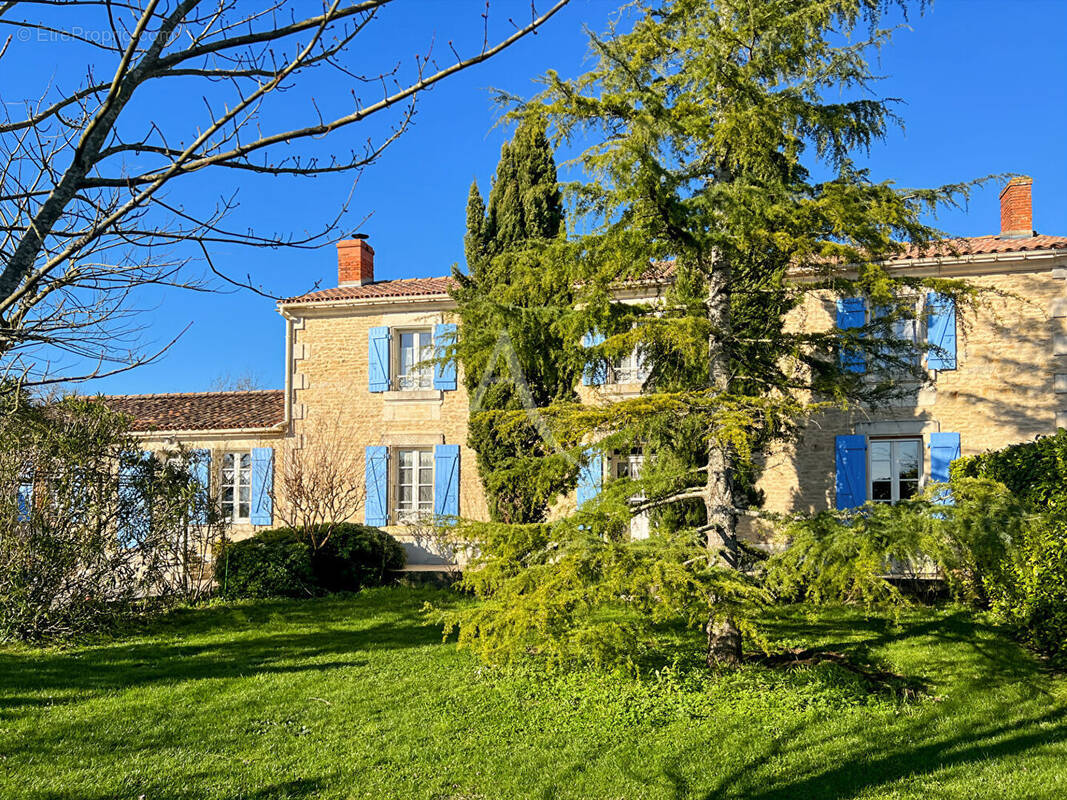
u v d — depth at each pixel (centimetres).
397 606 1215
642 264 782
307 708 709
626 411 725
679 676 768
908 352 877
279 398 1877
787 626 1006
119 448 1153
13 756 587
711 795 527
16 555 981
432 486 1619
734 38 761
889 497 1369
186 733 645
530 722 666
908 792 521
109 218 258
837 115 802
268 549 1338
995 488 758
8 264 247
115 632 1037
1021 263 1314
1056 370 1289
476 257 1358
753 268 820
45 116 283
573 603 696
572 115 775
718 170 841
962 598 1074
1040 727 622
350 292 1727
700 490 837
